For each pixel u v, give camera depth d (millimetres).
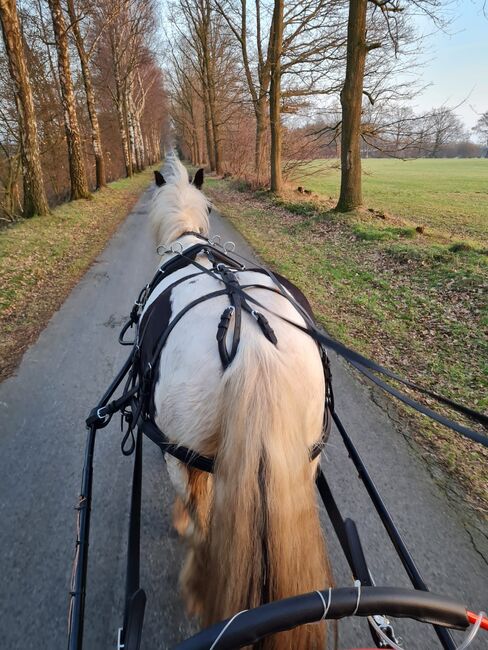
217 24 25547
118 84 32938
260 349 1756
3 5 12484
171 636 2441
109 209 18016
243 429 1618
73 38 22344
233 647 1277
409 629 2504
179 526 2826
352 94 12336
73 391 4809
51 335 6203
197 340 1938
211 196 21781
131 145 41250
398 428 4203
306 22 16391
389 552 2936
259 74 21359
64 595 2688
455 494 3422
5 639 2451
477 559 2896
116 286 8359
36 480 3559
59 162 25906
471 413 1877
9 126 17641
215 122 32469
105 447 3947
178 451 1973
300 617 1313
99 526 3143
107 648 2408
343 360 5469
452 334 5980
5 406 4547
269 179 21203
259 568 1526
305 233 12250
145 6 29828
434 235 10500
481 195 24078
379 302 7254
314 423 1999
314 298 7465
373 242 10281
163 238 3781
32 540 3035
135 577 1793
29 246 10766
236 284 2268
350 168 13016
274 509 1545
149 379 2176
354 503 3338
